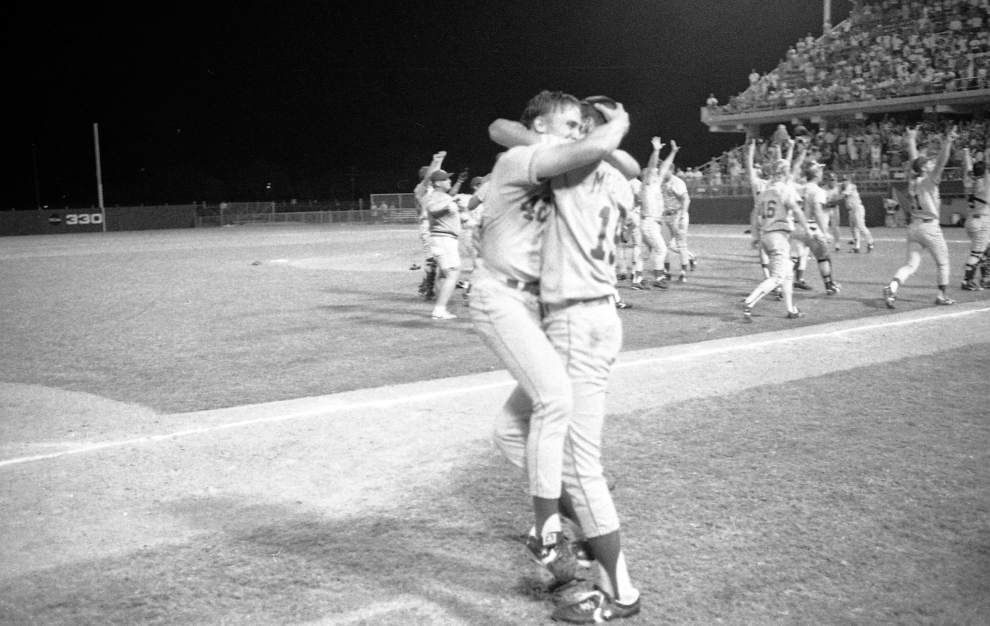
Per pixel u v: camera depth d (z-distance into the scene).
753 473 5.81
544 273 4.25
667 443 6.50
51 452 6.70
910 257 13.60
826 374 8.74
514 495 5.54
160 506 5.48
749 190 40.78
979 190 15.42
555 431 4.14
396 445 6.65
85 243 40.91
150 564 4.61
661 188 17.20
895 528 4.89
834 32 47.00
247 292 17.92
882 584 4.25
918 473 5.76
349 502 5.47
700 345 10.62
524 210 4.17
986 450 6.22
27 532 5.09
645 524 4.99
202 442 6.86
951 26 40.56
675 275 19.19
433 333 12.19
